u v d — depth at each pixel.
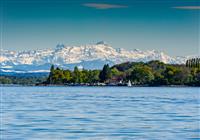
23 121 113.38
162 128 100.88
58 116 127.19
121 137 88.00
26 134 90.88
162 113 137.75
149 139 85.75
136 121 114.75
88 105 173.38
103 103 187.38
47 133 92.56
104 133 93.00
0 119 117.81
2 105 170.62
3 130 96.25
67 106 166.88
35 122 111.44
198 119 119.62
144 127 102.62
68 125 105.69
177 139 85.75
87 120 116.94
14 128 99.44
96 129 99.00
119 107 162.88
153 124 108.38
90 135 90.38
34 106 166.00
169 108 158.12
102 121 114.69
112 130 97.50
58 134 91.31
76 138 86.56
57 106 166.75
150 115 131.12
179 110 149.12
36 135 89.69
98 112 140.88
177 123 110.38
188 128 100.94
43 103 185.38
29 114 132.50
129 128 100.88
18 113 135.38
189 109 153.50
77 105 173.12
